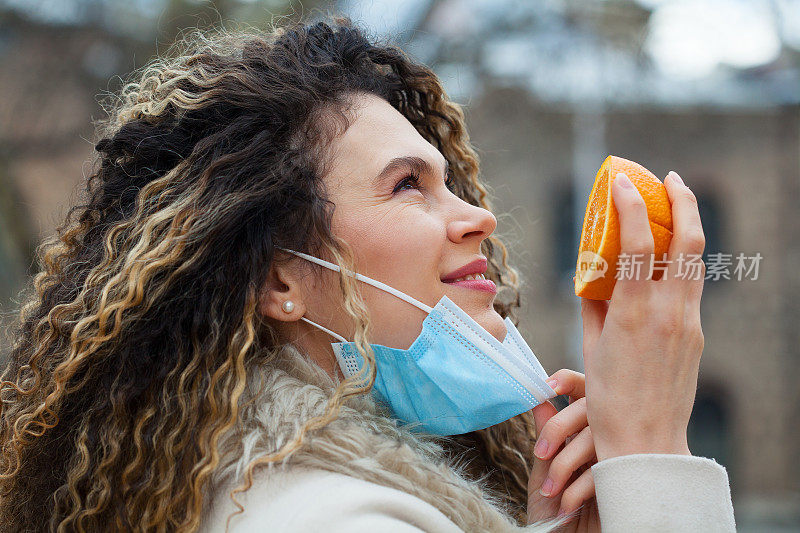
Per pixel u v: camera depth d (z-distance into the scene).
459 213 1.43
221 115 1.40
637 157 12.73
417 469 1.22
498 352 1.35
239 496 1.15
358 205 1.38
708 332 12.81
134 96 1.55
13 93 8.45
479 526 1.24
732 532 1.16
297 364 1.33
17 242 7.00
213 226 1.31
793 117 12.57
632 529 1.13
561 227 12.62
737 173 12.75
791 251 12.64
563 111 12.26
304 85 1.41
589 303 1.30
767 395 12.62
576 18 11.43
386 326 1.38
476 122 12.16
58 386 1.28
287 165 1.36
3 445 1.44
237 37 1.59
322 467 1.17
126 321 1.29
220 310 1.30
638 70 11.98
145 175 1.42
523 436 1.71
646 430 1.18
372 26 1.81
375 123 1.43
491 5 11.11
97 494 1.26
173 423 1.25
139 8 8.70
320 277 1.37
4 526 1.39
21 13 8.34
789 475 12.48
